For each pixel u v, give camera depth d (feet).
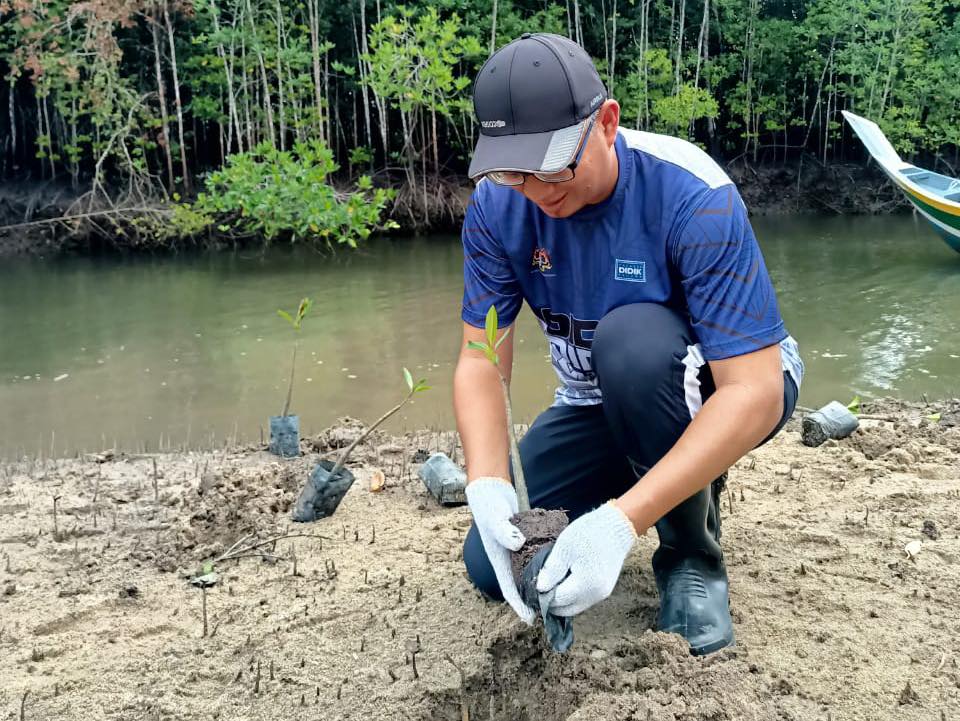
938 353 20.56
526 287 7.34
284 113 44.19
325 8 46.26
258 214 33.04
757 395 6.19
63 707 6.57
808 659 6.80
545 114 5.85
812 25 51.72
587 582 5.75
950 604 7.56
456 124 48.91
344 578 8.41
